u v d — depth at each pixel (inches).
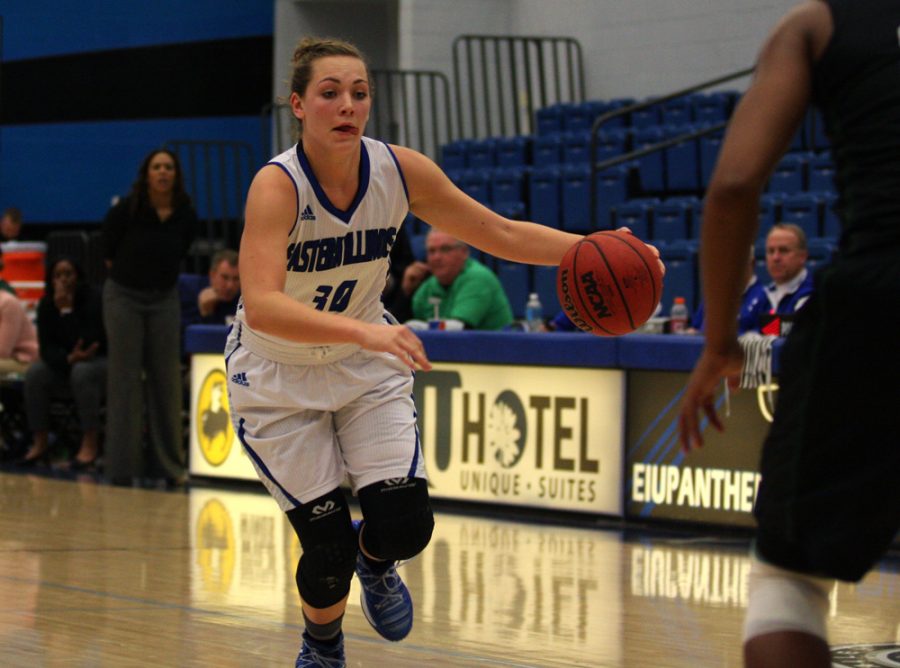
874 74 141.2
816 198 753.6
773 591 146.9
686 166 874.8
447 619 312.5
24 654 268.7
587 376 496.7
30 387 701.9
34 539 442.0
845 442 140.3
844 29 143.3
